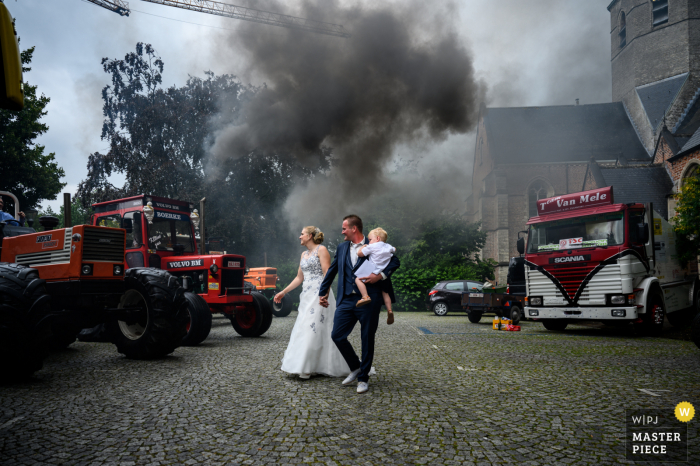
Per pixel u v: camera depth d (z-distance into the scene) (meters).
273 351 7.70
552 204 11.82
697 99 39.81
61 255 6.41
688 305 13.28
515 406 4.23
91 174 30.83
